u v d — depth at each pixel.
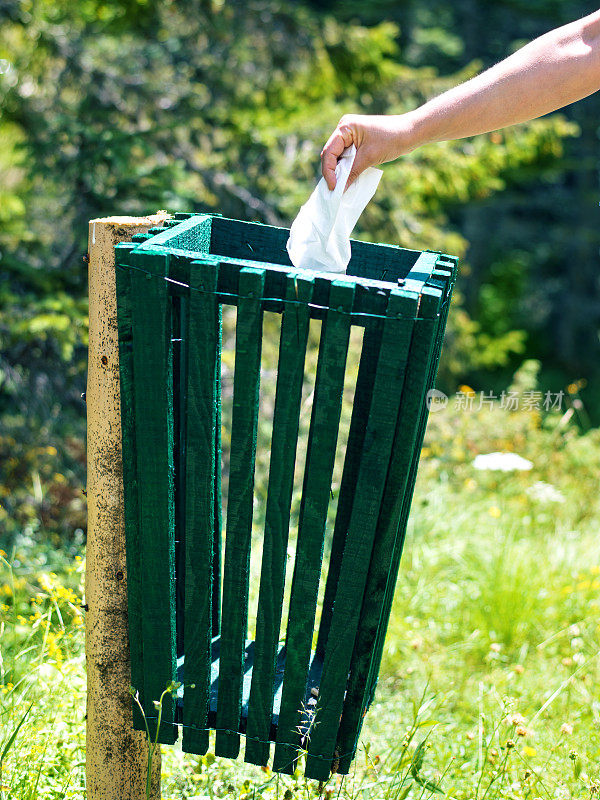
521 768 2.43
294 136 6.56
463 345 8.27
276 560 1.62
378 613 1.67
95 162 5.30
